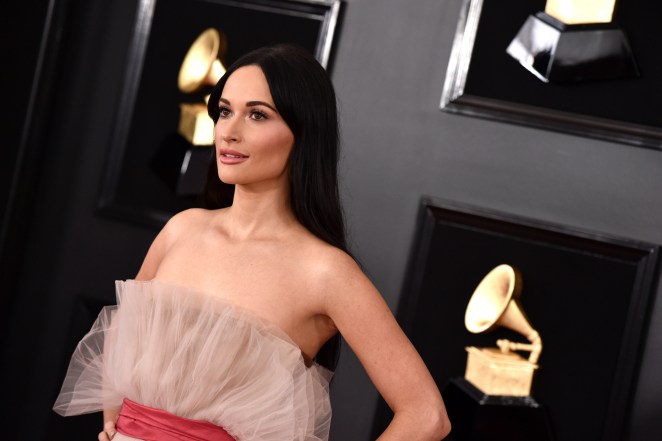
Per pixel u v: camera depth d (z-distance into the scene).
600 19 2.62
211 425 1.63
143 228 3.22
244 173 1.68
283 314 1.68
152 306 1.70
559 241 2.69
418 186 2.87
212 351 1.62
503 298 2.64
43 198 3.33
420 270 2.82
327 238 1.75
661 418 2.56
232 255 1.74
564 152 2.71
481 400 2.53
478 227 2.77
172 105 3.17
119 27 3.27
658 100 2.60
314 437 1.70
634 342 2.58
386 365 1.67
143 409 1.65
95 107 3.29
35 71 3.21
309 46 3.00
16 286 3.34
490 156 2.79
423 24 2.89
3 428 3.36
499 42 2.77
